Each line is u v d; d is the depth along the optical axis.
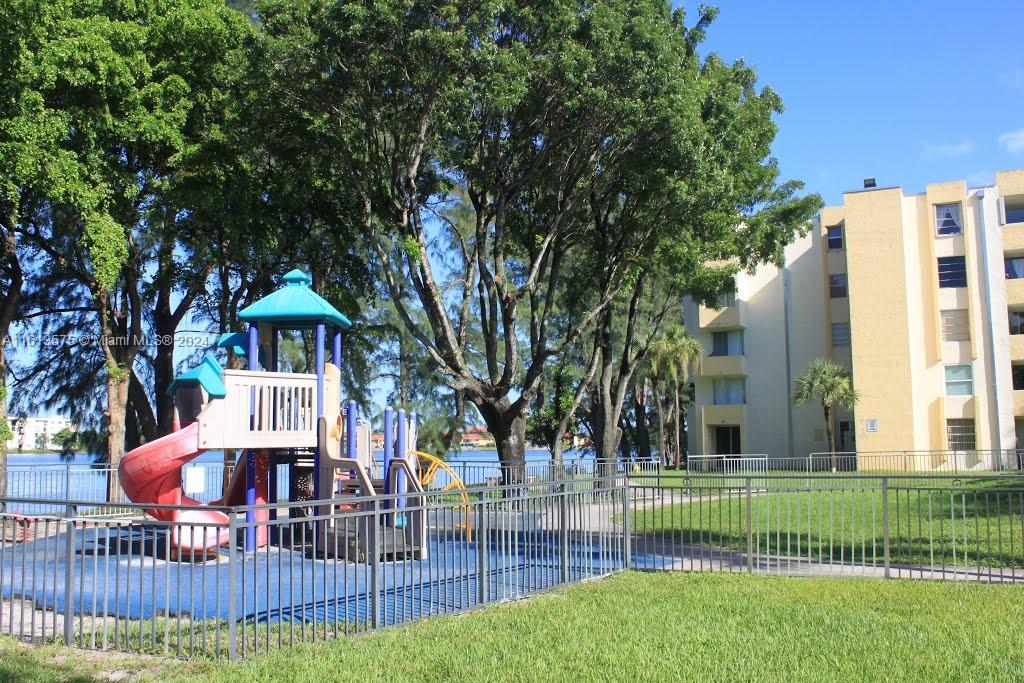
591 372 28.69
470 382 22.53
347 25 17.77
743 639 7.75
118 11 20.31
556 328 37.78
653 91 19.67
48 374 29.00
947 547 13.25
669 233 23.53
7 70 15.37
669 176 21.27
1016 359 41.03
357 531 8.41
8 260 22.12
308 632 8.17
